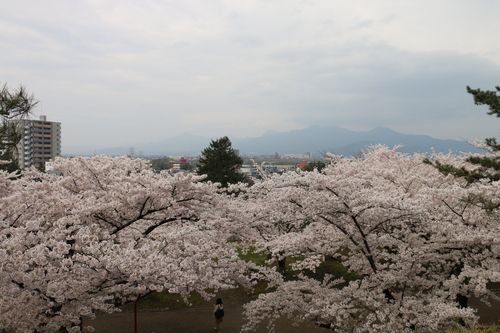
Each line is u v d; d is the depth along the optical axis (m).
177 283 6.42
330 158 20.77
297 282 9.51
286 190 9.41
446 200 9.32
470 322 7.14
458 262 9.44
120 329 10.97
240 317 12.09
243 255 18.06
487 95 7.94
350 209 8.43
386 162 18.22
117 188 8.70
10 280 5.79
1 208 7.50
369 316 7.73
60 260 6.34
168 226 11.09
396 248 10.50
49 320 6.96
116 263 5.92
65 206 7.91
